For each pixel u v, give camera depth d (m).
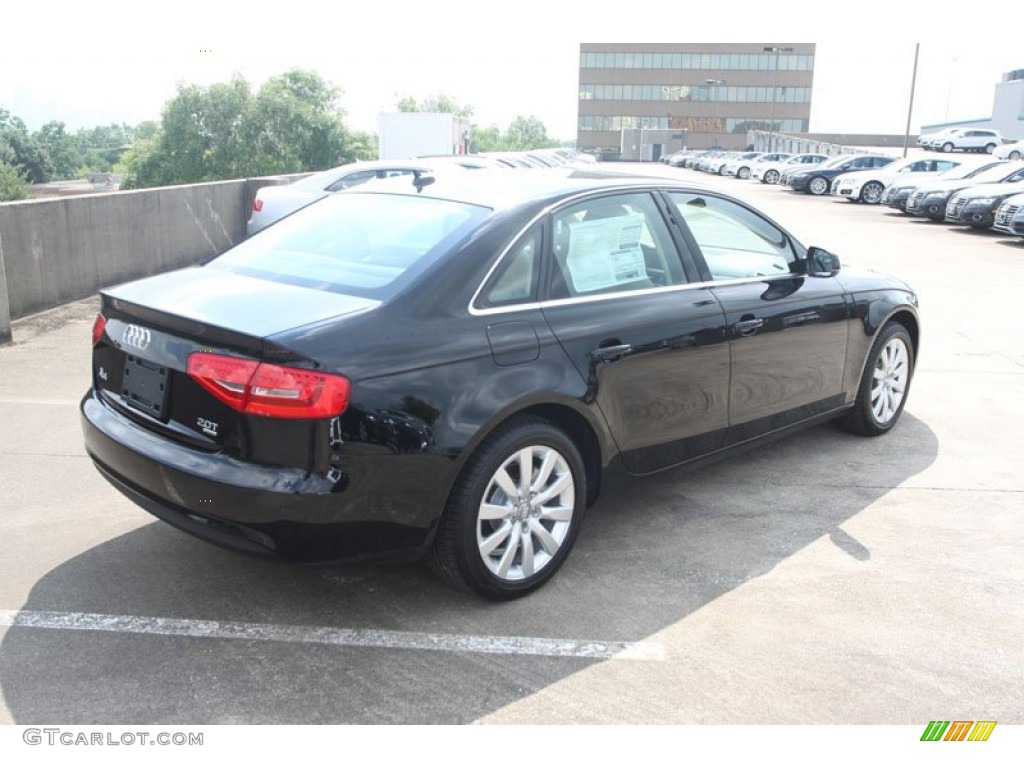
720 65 123.19
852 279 5.26
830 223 21.78
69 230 9.43
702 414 4.23
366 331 3.12
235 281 3.60
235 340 3.03
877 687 3.10
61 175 150.62
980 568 3.98
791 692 3.06
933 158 29.50
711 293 4.24
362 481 3.05
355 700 2.96
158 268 11.50
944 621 3.53
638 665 3.19
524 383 3.40
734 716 2.93
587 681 3.09
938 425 5.99
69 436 5.42
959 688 3.10
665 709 2.95
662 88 124.69
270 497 2.97
